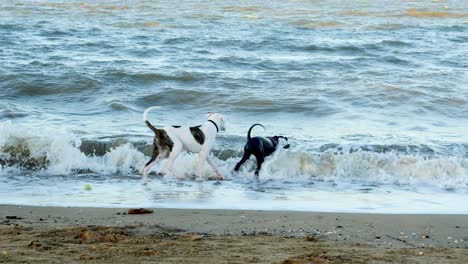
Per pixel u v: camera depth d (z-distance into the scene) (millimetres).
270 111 18828
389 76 23500
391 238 8508
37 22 34312
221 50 28156
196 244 7668
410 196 11742
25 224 8906
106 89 21094
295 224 9203
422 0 51312
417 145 14938
